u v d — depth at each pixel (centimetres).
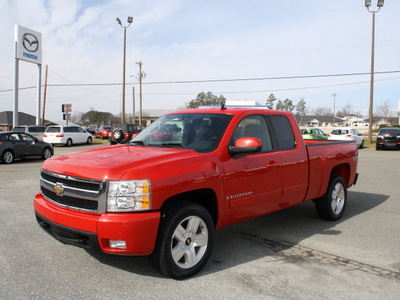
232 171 400
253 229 539
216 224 399
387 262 411
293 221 588
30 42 3278
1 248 430
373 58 2991
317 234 516
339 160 589
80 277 354
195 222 364
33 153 1612
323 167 544
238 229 539
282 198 475
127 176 327
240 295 324
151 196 327
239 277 363
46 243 449
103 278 352
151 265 354
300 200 513
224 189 392
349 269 389
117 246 324
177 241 354
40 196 409
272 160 455
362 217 618
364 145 2923
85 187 340
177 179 346
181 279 355
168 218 342
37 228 511
